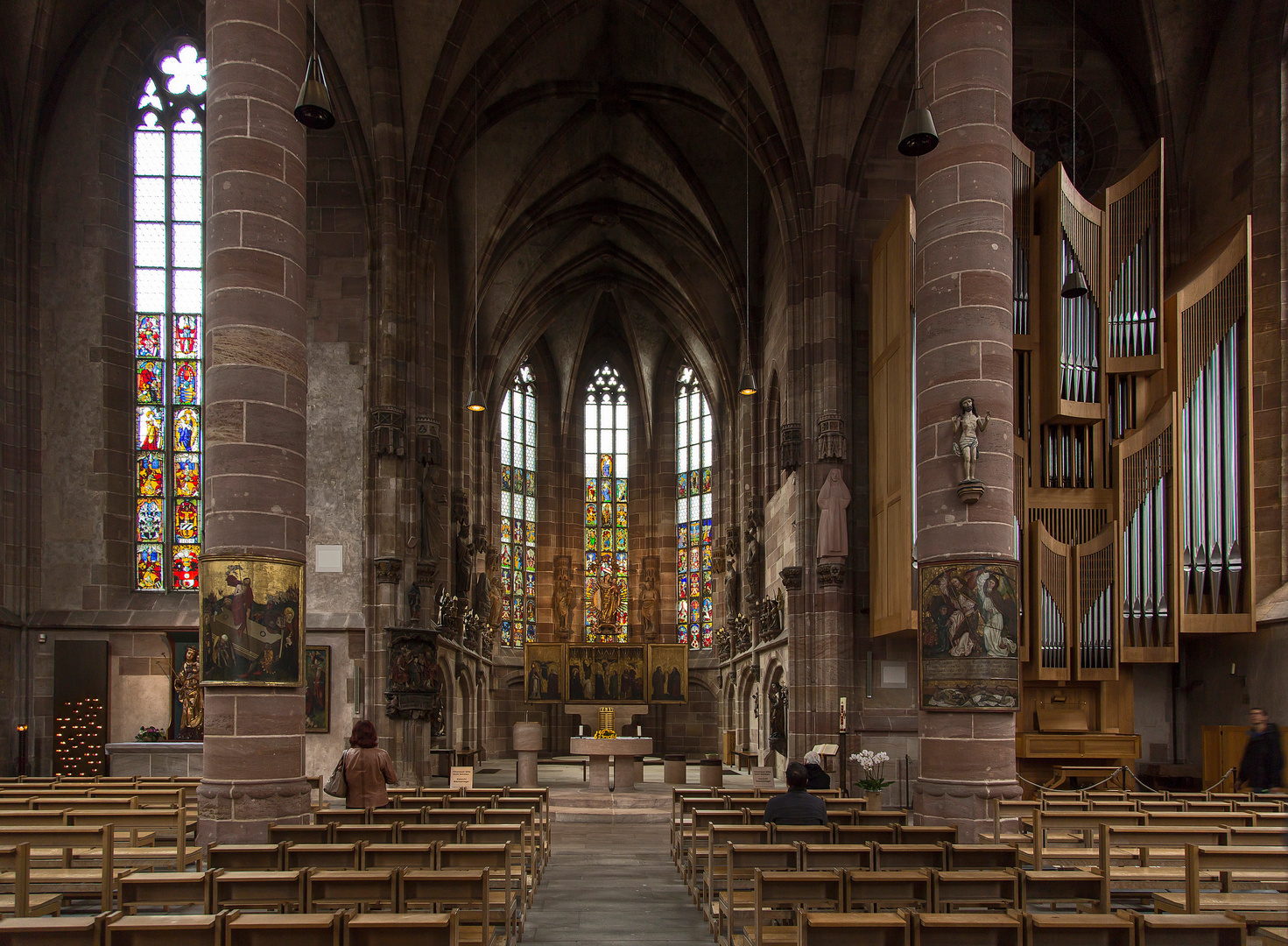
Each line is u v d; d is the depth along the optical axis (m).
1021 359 23.14
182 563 26.36
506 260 38.62
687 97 31.86
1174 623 22.02
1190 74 25.48
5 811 11.42
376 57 25.69
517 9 27.58
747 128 28.16
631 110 33.56
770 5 26.16
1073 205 22.88
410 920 6.02
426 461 26.41
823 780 14.82
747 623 38.22
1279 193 22.66
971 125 14.73
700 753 47.56
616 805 23.17
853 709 25.03
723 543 46.38
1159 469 22.53
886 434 24.14
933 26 15.21
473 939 8.34
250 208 13.57
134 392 26.69
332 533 25.75
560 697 44.00
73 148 26.62
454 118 27.45
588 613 49.94
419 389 26.64
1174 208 25.45
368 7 25.33
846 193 26.78
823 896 7.66
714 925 10.02
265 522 13.24
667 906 11.60
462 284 35.41
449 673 30.98
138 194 27.14
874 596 24.94
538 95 31.77
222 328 13.44
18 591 25.19
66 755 24.39
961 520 14.30
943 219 14.80
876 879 7.59
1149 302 22.98
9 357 25.53
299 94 14.34
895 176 26.91
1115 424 23.22
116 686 25.20
